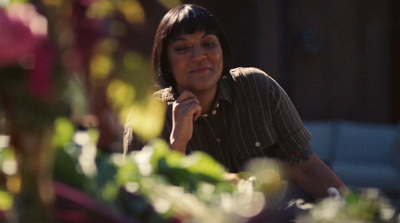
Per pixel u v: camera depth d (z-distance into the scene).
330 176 2.98
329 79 7.68
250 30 7.56
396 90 7.67
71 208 1.25
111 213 1.25
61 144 1.32
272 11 7.50
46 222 1.17
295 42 7.60
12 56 1.03
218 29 2.81
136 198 1.32
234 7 7.55
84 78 1.10
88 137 1.37
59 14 1.08
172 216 1.29
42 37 1.05
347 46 7.65
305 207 1.52
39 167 1.15
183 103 2.75
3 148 1.26
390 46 7.62
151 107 1.15
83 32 1.08
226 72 2.90
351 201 1.50
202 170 1.50
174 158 1.51
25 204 1.16
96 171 1.32
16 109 1.09
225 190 1.47
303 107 7.70
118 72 1.11
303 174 3.00
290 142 2.99
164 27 2.82
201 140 2.92
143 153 1.49
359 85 7.70
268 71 7.53
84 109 1.12
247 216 1.32
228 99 2.90
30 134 1.11
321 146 5.65
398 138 4.96
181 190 1.40
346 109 7.74
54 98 1.08
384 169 5.20
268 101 2.96
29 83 1.06
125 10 1.12
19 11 1.07
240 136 2.94
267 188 1.42
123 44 1.11
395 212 1.47
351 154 5.53
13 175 1.23
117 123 1.15
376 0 7.60
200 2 7.52
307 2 7.57
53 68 1.07
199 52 2.75
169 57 2.82
